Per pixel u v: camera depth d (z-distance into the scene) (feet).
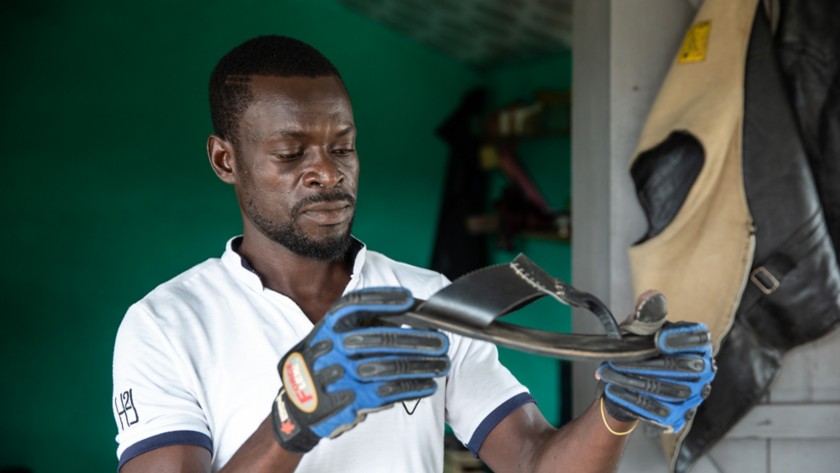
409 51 17.35
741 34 6.49
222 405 3.86
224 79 4.00
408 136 17.51
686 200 6.50
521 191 16.06
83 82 15.34
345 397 2.87
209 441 3.76
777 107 6.60
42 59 15.08
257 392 3.88
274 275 4.16
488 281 3.13
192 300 4.06
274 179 3.89
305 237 3.93
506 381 4.31
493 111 16.58
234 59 4.00
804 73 6.70
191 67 15.93
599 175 7.43
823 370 7.14
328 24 16.89
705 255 6.59
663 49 7.16
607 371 3.18
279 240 3.99
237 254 4.15
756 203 6.65
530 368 16.30
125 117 15.61
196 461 3.63
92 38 15.33
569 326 15.25
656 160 6.67
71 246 15.40
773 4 6.76
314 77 3.91
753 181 6.63
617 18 7.14
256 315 4.02
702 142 6.39
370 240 17.44
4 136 14.99
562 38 14.19
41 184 15.20
